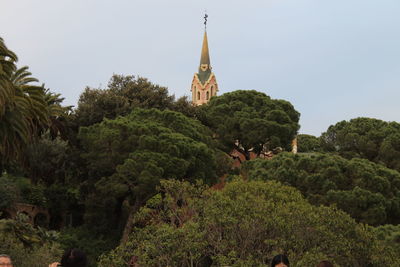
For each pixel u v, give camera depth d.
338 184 43.34
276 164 45.69
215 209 26.11
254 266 24.36
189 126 48.16
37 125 39.41
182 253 24.41
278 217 25.78
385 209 42.50
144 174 40.78
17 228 29.08
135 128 43.44
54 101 45.28
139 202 43.00
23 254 27.31
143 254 25.03
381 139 64.56
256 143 58.56
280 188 32.69
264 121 57.38
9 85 29.72
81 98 53.16
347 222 27.55
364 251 27.08
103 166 44.09
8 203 43.34
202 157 45.53
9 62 30.47
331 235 26.11
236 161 65.38
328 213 27.53
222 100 60.53
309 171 44.12
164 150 42.66
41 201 48.84
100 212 47.06
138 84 55.97
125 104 51.81
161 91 55.97
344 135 67.12
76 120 50.62
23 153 36.22
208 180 46.59
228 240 25.89
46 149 48.41
